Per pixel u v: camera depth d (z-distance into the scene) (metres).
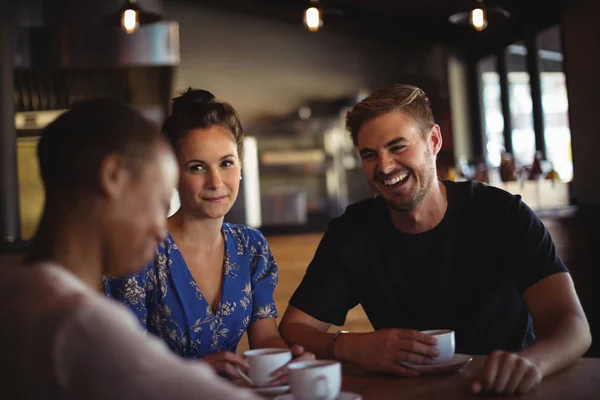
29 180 4.64
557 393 1.09
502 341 1.65
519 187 3.48
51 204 0.78
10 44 3.89
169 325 1.56
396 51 6.91
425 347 1.24
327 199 6.89
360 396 1.09
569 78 4.57
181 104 1.58
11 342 0.63
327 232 1.76
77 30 4.32
